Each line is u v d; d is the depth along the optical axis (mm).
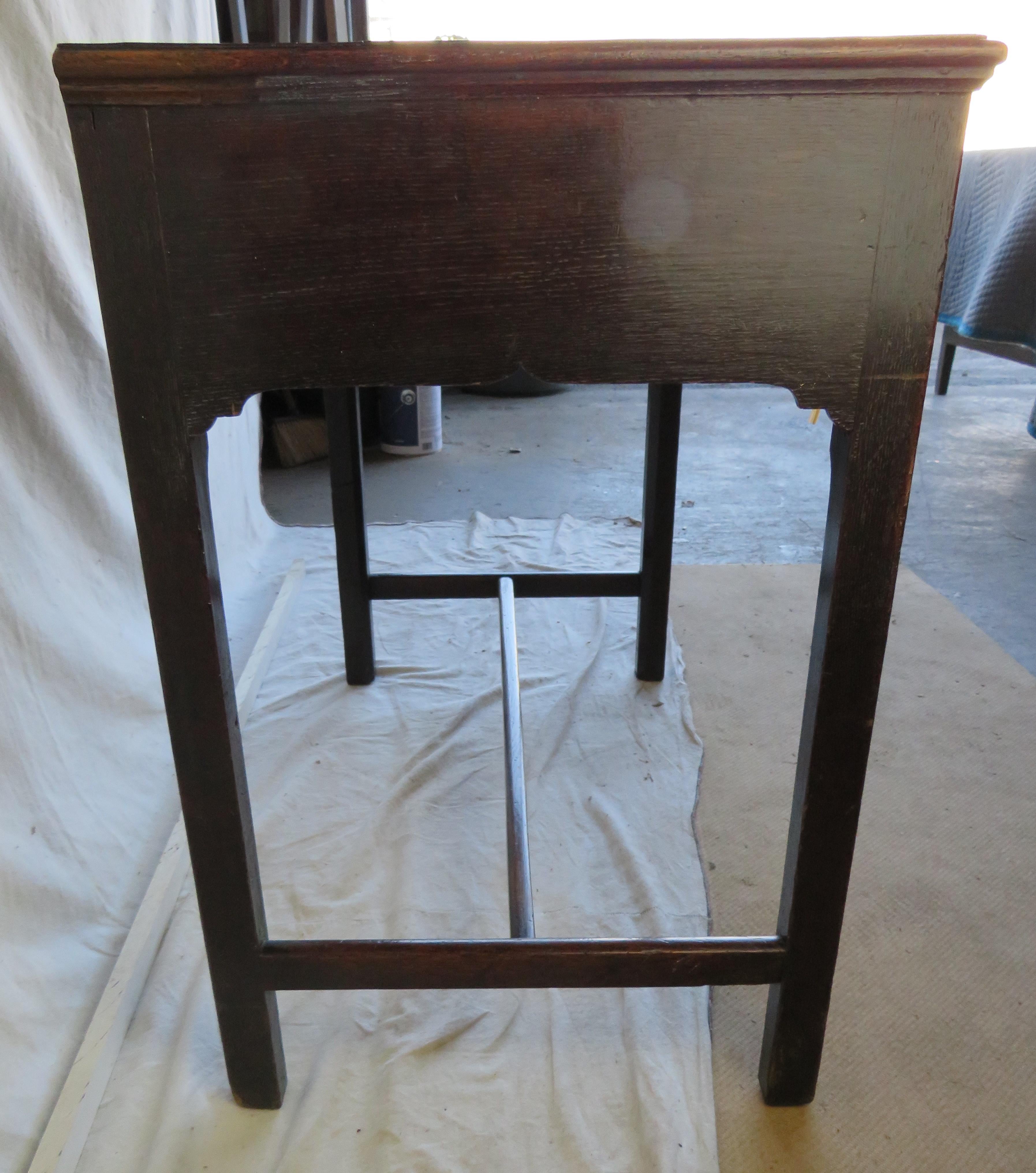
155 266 498
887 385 531
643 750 1180
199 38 1441
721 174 487
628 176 487
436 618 1544
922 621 1560
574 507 2203
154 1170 665
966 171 2389
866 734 607
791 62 460
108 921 884
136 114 471
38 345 1022
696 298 512
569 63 457
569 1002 815
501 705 1282
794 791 664
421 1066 753
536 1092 733
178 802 1066
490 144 479
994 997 832
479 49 453
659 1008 804
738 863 992
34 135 1018
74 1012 787
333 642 1462
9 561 919
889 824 1055
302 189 486
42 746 904
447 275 504
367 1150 688
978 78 466
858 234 500
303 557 1802
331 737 1211
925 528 2047
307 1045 777
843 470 554
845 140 482
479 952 664
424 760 1151
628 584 1286
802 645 1472
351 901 926
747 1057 775
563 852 999
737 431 2885
